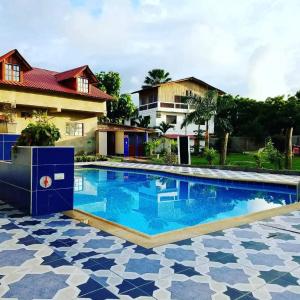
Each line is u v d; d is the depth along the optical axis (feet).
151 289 10.77
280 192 37.96
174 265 12.80
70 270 12.23
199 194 37.60
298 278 11.74
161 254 13.97
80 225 18.56
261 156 52.80
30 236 16.43
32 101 66.54
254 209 29.81
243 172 50.14
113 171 58.34
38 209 21.01
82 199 34.60
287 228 18.19
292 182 37.68
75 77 73.82
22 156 21.86
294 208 23.54
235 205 31.60
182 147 62.44
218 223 19.15
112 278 11.57
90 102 77.15
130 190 40.32
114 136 91.09
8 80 63.52
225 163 60.90
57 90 69.21
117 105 124.67
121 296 10.28
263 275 11.96
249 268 12.59
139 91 125.29
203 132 113.09
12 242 15.46
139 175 53.62
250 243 15.57
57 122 74.59
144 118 115.55
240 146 120.06
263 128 121.70
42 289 10.69
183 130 122.72
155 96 119.75
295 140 111.14
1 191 25.93
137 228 23.11
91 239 15.97
